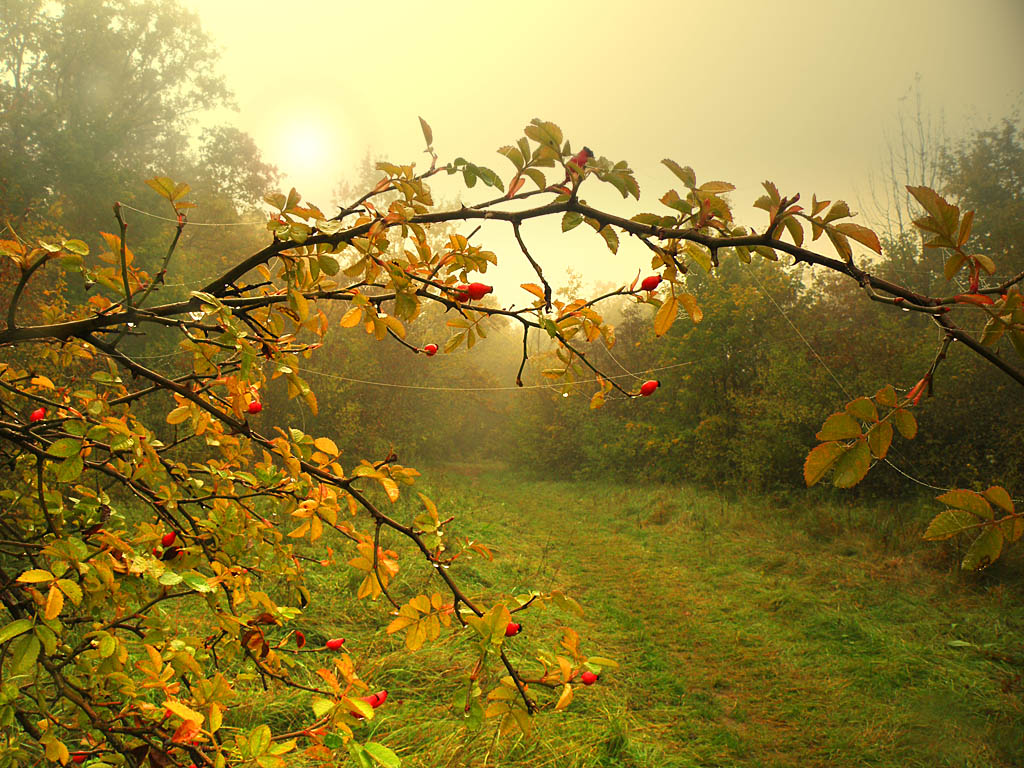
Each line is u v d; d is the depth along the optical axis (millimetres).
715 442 12883
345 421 13062
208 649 1442
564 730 3609
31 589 1155
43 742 1078
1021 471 8391
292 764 2705
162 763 1112
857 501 10031
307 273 1173
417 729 3357
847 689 4520
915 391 660
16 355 3652
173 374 9391
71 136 16516
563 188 1033
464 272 1327
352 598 5223
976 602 5988
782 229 885
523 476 19375
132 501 4520
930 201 680
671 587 7062
